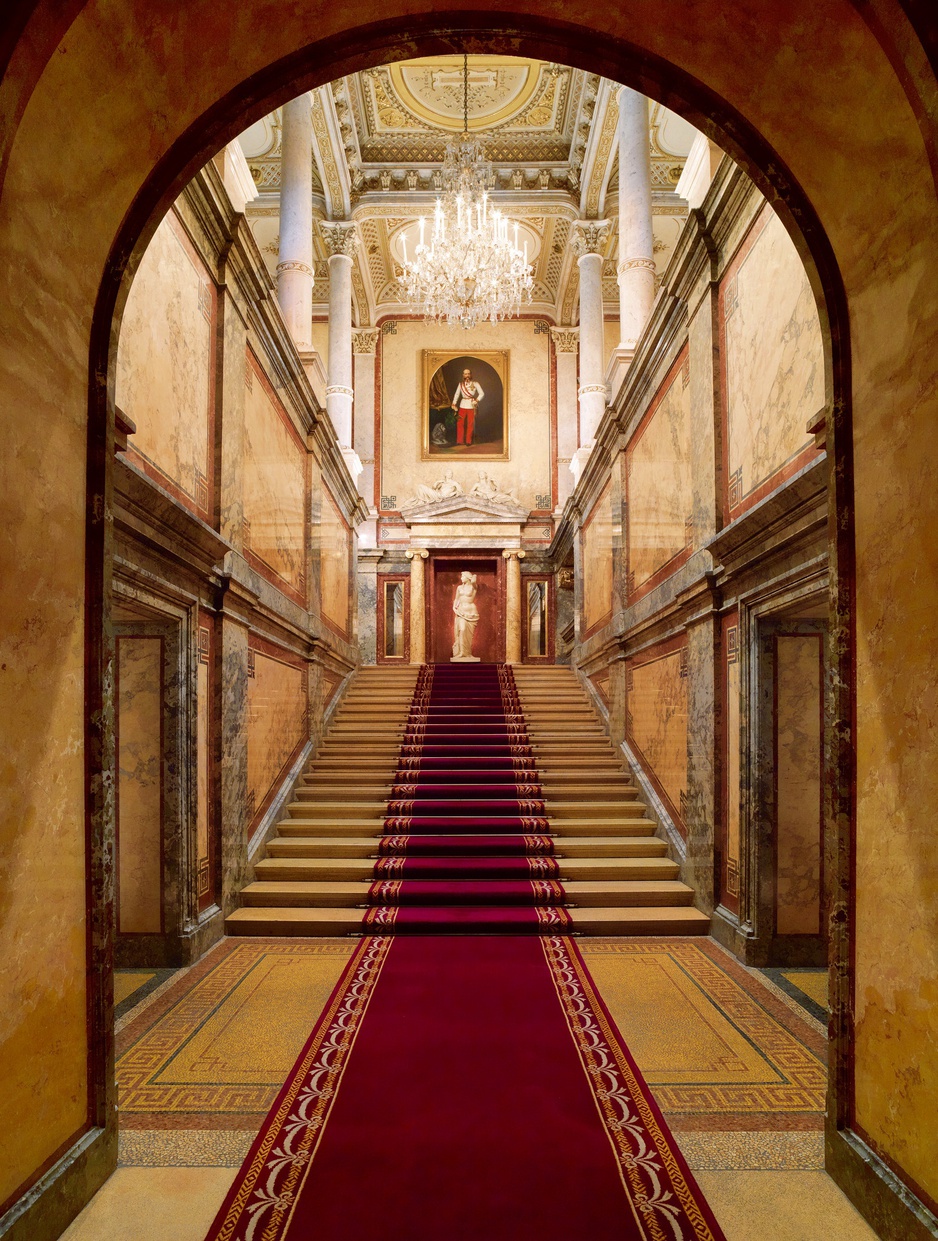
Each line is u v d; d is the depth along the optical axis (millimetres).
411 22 2916
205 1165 2820
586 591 11523
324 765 8797
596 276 13086
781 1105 3260
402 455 16516
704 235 5906
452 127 12734
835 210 2775
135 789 5125
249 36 2795
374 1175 2729
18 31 2035
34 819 2354
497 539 15766
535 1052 3738
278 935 5758
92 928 2701
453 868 6523
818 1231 2449
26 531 2334
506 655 15555
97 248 2748
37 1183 2340
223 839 5777
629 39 2895
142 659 5152
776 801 5090
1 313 2211
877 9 2219
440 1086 3389
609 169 12359
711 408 5871
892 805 2469
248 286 6414
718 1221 2488
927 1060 2256
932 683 2277
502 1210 2529
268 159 12750
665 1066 3611
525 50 3006
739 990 4582
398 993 4523
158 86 2674
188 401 5320
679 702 6707
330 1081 3438
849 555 2785
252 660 6672
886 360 2566
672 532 6957
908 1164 2340
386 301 16578
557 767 8773
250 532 6648
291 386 8117
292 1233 2422
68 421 2605
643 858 6824
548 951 5344
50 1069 2439
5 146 2123
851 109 2525
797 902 5059
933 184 2256
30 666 2346
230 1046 3830
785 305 4734
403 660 15812
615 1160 2826
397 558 16078
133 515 4270
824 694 5121
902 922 2398
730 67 2785
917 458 2383
